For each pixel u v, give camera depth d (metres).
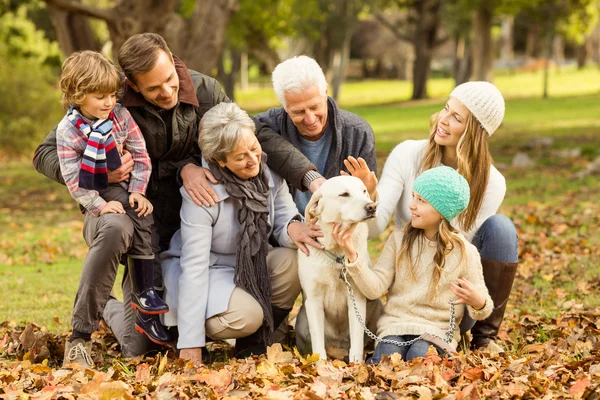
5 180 16.22
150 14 13.66
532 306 5.29
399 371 3.46
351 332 3.86
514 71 57.19
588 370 3.45
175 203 4.17
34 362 4.14
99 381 3.36
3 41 31.41
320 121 4.20
